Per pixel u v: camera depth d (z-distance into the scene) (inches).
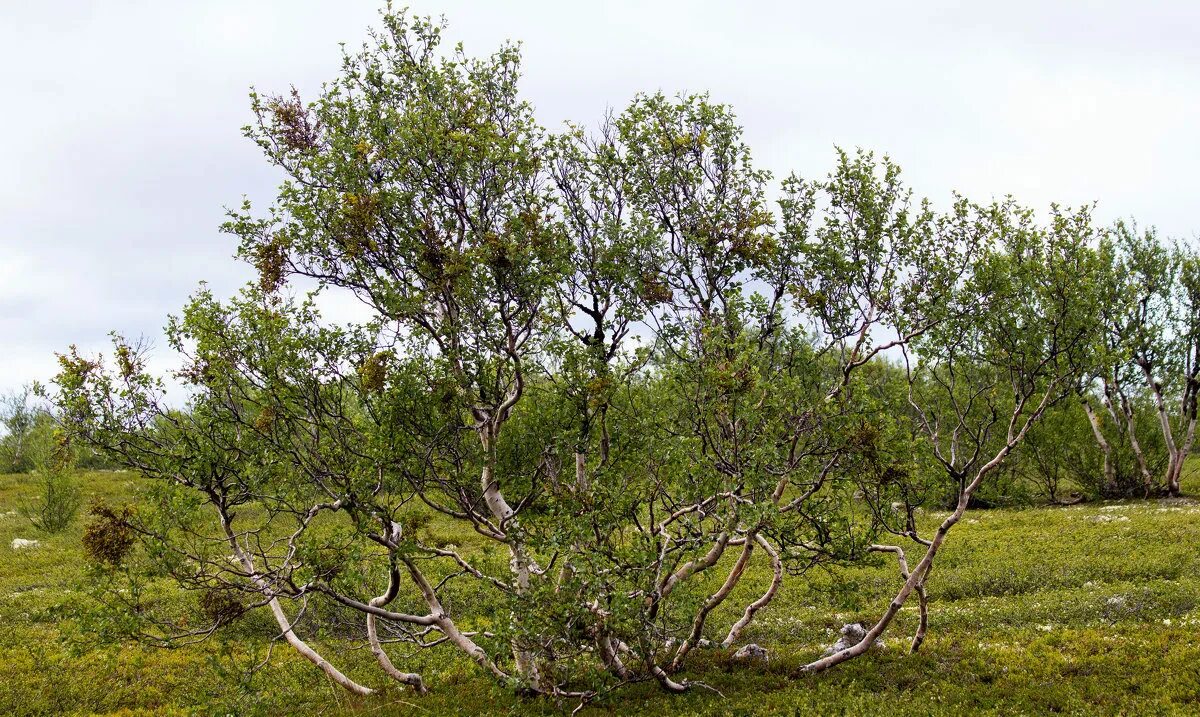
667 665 624.7
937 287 609.6
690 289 620.1
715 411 542.3
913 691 556.4
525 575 594.6
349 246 546.3
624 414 615.2
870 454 541.6
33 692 671.8
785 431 562.6
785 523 571.8
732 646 699.4
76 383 537.0
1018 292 603.8
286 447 542.3
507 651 537.6
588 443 601.9
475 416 605.3
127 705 660.7
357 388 566.3
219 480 561.0
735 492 550.6
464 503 597.9
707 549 593.3
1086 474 1566.2
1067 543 1011.9
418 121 559.8
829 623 764.6
